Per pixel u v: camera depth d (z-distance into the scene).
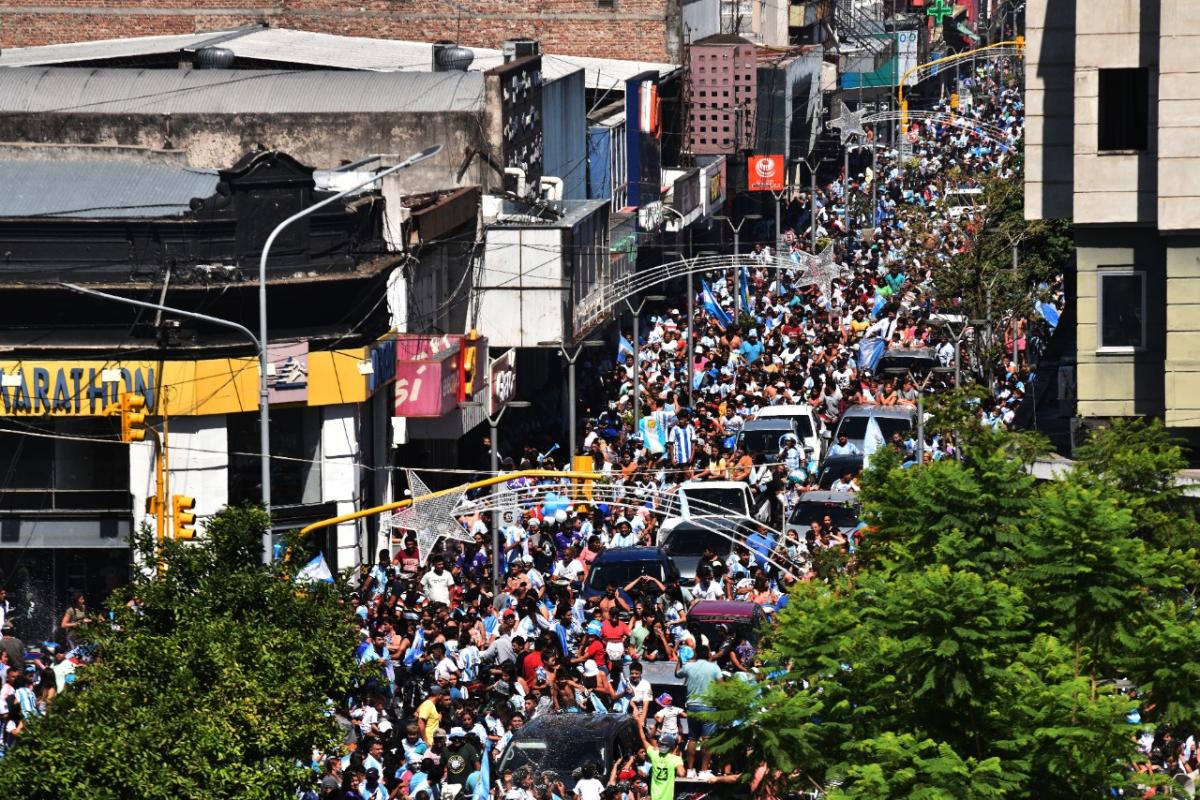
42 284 100.56
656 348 150.50
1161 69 92.81
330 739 58.06
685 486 104.62
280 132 141.75
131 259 102.56
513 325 129.38
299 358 104.19
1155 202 95.06
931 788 49.59
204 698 55.72
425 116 141.00
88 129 141.75
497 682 71.12
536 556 99.00
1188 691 56.53
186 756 53.88
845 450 116.31
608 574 91.94
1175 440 85.31
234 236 104.12
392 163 130.62
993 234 158.62
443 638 78.94
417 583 90.75
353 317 107.31
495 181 142.25
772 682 56.38
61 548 102.31
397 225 115.88
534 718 68.38
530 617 81.81
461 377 116.38
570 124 170.00
